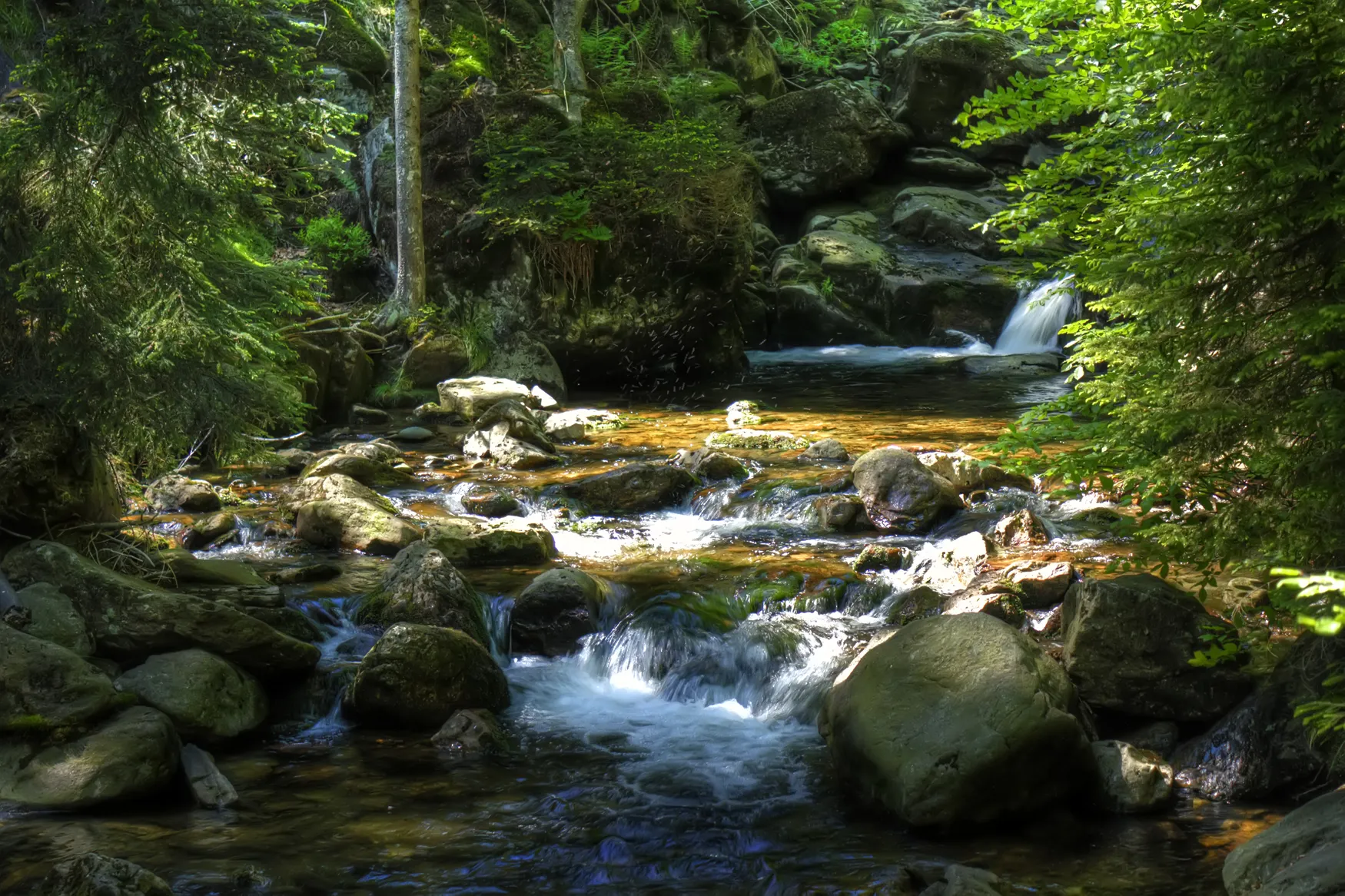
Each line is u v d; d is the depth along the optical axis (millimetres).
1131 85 5332
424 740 5953
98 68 7117
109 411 7223
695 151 16688
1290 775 4941
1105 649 5625
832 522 8828
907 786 4879
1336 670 4992
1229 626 5516
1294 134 4691
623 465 11203
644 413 14820
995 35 24156
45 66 7211
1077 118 22906
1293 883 3756
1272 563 4879
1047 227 5652
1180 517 5320
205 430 8016
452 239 16422
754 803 5172
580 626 7129
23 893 4312
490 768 5582
